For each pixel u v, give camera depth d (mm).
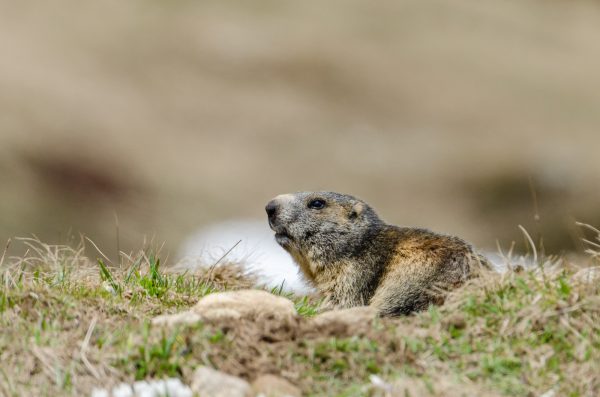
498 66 55156
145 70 46125
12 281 9359
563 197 37969
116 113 40406
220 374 7367
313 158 42000
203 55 49406
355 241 11430
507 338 8211
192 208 33875
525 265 9953
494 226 35625
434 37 57562
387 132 45656
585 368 7680
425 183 40188
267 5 57188
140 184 34812
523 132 46531
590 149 44812
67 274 10352
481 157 43125
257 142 42375
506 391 7426
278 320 8359
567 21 63750
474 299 8812
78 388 7387
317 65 51125
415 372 7699
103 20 49125
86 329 8227
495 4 64000
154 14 52094
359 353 7832
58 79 41000
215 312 8484
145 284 10062
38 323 8242
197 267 12062
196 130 42031
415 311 10250
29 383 7453
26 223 27875
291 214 11719
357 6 59812
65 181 32500
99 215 30406
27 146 33969
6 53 41844
